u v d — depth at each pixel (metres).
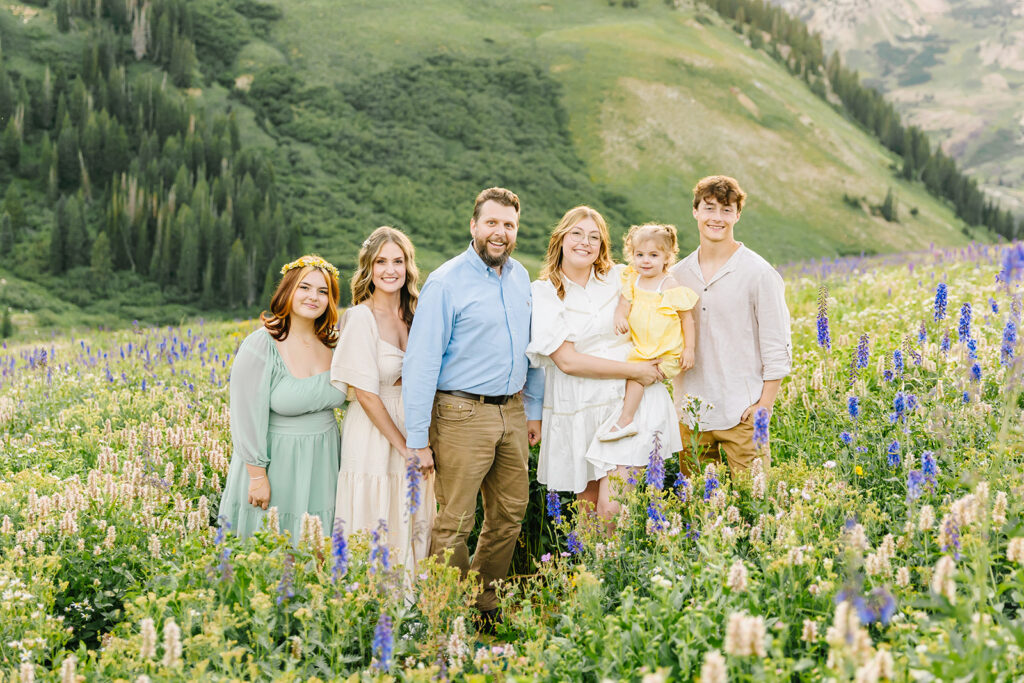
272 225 124.81
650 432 5.28
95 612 4.68
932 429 4.75
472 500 5.24
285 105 160.75
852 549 3.39
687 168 154.62
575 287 5.43
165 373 11.70
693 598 3.52
